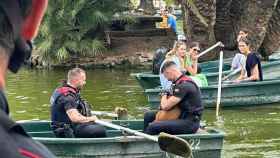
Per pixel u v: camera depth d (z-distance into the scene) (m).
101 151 7.97
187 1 19.08
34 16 1.03
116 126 8.27
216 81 14.23
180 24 30.58
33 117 12.07
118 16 23.66
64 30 21.95
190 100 8.66
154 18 24.48
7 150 0.90
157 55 14.38
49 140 7.86
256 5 19.92
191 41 19.80
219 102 12.24
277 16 20.56
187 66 12.78
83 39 22.42
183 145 5.61
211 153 8.19
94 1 22.50
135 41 23.19
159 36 23.59
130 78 18.50
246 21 20.14
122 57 21.98
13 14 0.98
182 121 8.64
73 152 7.92
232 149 9.05
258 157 8.52
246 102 12.68
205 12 19.55
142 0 29.98
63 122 8.38
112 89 15.99
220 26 20.91
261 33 19.95
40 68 21.84
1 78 0.97
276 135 9.99
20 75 19.55
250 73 13.01
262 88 12.70
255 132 10.26
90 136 8.26
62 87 8.52
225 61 17.05
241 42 13.09
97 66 21.80
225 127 10.75
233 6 20.62
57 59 21.77
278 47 20.78
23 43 1.00
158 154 8.02
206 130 8.85
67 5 21.91
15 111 12.78
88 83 17.41
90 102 13.91
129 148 8.01
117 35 23.38
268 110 12.33
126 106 13.28
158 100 12.44
